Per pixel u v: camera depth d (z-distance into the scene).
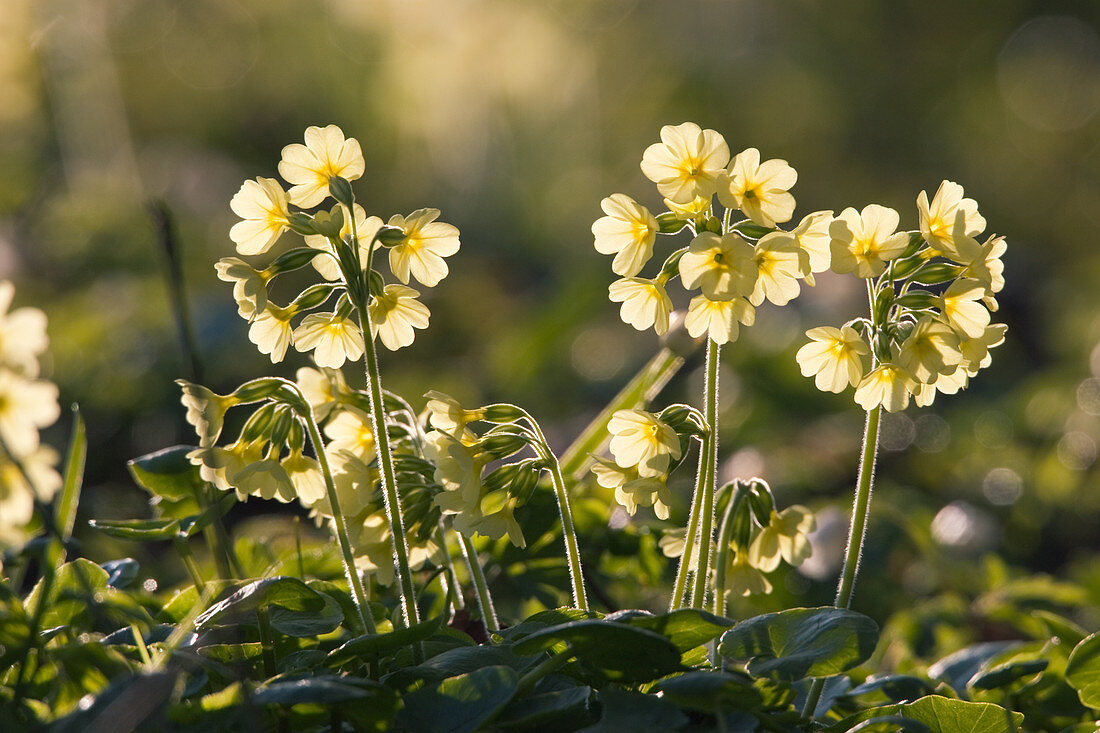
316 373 2.35
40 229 11.79
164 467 2.38
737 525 2.25
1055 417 8.21
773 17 24.02
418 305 2.10
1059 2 23.91
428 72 19.31
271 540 3.76
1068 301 11.56
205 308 8.95
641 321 2.05
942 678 2.79
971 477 7.51
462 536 2.27
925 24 23.80
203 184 15.37
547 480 2.96
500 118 20.41
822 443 7.51
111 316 8.74
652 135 22.83
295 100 19.56
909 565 5.04
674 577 3.00
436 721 1.68
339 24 19.17
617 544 2.96
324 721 1.75
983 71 23.95
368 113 19.33
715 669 1.96
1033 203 23.31
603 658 1.77
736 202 1.92
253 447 2.09
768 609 3.73
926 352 1.89
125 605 1.90
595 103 22.19
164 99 18.83
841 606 2.05
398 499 2.21
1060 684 2.45
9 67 12.28
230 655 1.93
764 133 23.38
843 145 23.62
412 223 2.05
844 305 9.48
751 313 1.98
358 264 1.96
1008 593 3.94
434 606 2.65
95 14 13.34
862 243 1.94
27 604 1.98
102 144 13.57
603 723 1.64
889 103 23.66
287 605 1.89
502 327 11.94
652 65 22.92
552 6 20.92
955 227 1.92
